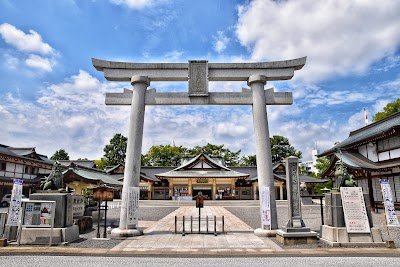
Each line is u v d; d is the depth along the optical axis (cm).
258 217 2273
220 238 1166
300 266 746
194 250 950
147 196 4888
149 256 873
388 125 2464
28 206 1061
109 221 1862
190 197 4412
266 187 1229
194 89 1341
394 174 2366
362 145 2806
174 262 794
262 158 1268
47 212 1056
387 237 1230
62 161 5281
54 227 1075
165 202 4097
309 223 1780
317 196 1202
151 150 6800
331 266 743
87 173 2361
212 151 7006
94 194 1194
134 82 1344
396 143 2344
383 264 761
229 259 829
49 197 1094
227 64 1363
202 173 4700
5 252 920
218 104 1362
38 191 1131
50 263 782
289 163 1130
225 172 4747
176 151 6781
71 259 830
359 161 2597
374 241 998
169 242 1088
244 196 4884
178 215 2408
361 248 954
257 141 1295
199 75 1350
